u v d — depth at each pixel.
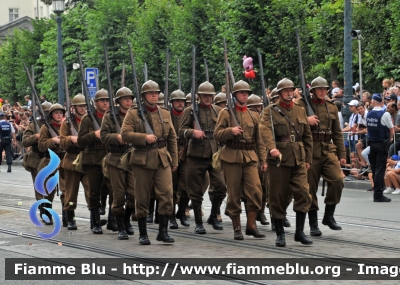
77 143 11.52
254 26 23.56
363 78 25.58
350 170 18.27
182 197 12.31
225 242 10.48
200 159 11.58
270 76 23.91
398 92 18.53
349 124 18.47
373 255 9.34
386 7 23.03
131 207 11.15
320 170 11.06
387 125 14.98
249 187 10.55
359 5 23.98
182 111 12.60
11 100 43.75
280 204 10.09
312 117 10.90
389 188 16.56
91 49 32.16
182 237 11.02
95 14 31.28
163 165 10.33
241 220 12.77
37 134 12.88
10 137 25.05
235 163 10.45
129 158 10.40
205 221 12.84
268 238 10.77
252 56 23.70
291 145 10.09
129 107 10.97
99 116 11.55
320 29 23.84
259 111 11.94
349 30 18.81
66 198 11.91
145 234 10.38
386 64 23.22
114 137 10.82
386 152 15.10
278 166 10.02
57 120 12.55
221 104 12.65
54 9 27.00
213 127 11.73
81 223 12.63
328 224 11.23
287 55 23.44
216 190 11.68
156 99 10.34
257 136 10.48
